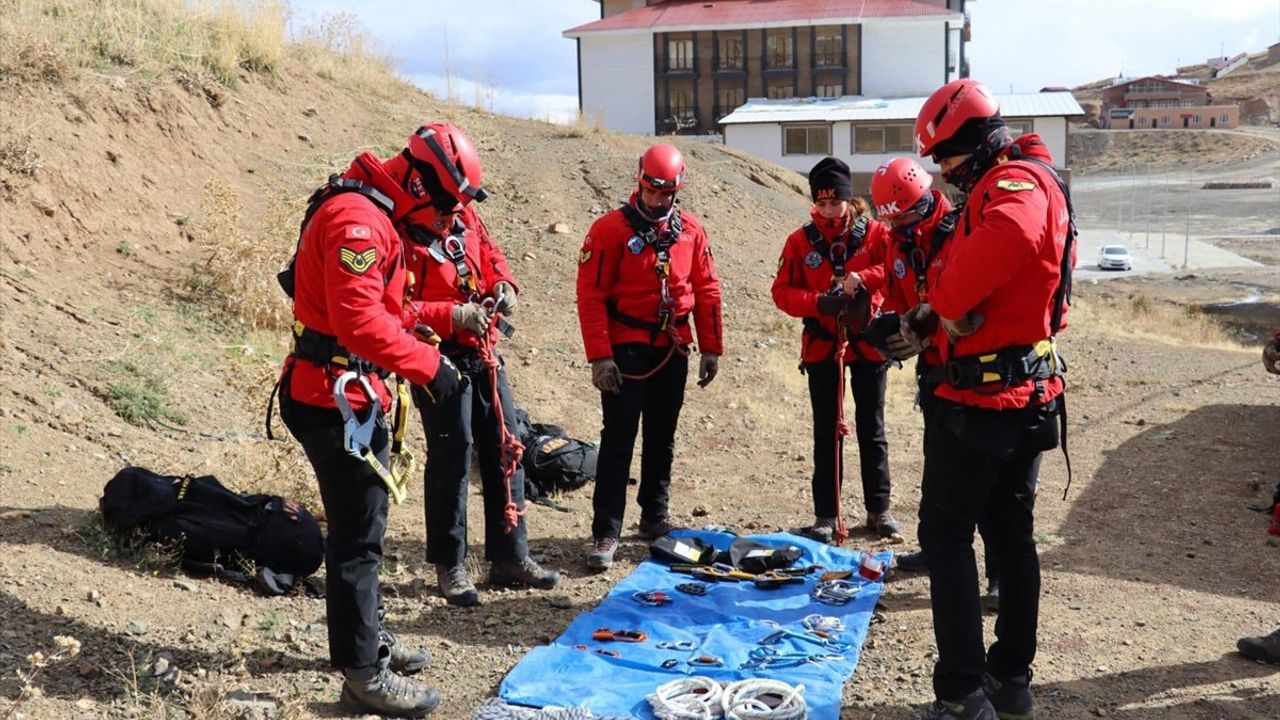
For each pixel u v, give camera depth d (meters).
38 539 4.55
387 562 5.32
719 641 4.45
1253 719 3.84
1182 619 4.81
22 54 9.43
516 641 4.54
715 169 17.27
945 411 3.50
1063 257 3.44
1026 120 41.62
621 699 3.86
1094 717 3.86
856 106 45.03
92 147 9.11
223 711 3.59
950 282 3.27
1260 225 63.09
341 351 3.56
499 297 4.92
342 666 3.71
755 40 50.31
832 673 4.09
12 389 5.85
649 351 5.57
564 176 14.58
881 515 6.07
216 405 6.88
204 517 4.76
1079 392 10.66
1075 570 5.53
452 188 3.71
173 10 12.45
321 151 12.28
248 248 8.63
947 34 48.47
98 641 3.94
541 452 6.89
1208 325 19.83
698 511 6.59
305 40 15.85
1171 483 7.27
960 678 3.49
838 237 5.65
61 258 7.94
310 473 5.70
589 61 51.72
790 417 9.22
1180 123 140.38
